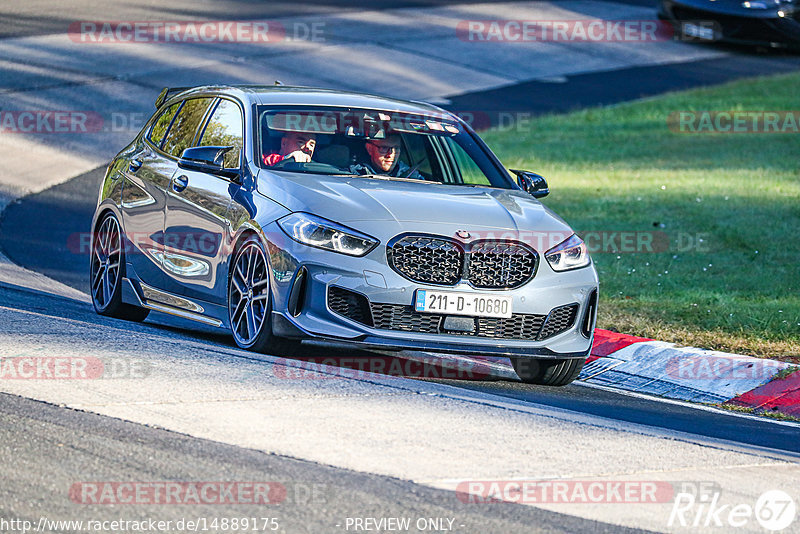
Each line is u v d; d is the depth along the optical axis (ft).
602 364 104.27
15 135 209.46
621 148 225.35
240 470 57.57
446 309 84.99
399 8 372.17
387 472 59.36
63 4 334.44
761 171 202.39
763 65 319.47
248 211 90.07
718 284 132.57
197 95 108.68
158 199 102.94
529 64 311.27
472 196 93.45
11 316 92.02
